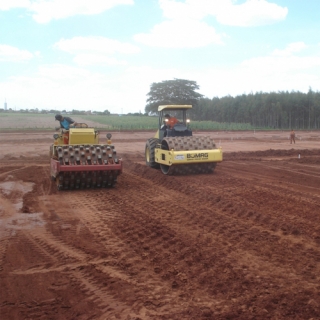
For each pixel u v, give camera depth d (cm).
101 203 967
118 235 701
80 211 886
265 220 774
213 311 417
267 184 1203
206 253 593
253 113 7706
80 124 1306
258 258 570
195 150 1367
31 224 778
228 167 1661
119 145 2917
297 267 535
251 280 492
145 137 3719
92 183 1152
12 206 939
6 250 624
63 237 691
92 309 428
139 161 2000
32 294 466
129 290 474
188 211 860
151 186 1211
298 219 777
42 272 533
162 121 1583
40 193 1103
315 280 492
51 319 407
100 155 1142
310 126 7231
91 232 721
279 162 1869
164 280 504
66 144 1256
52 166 1221
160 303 439
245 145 3066
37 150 2484
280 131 5341
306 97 7206
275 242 641
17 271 538
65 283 497
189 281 497
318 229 707
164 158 1398
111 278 511
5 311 423
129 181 1316
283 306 424
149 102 7231
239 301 438
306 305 424
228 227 731
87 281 503
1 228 750
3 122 6500
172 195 1056
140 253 605
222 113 8344
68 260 579
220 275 511
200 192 1058
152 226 747
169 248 623
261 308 420
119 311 423
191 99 7100
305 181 1274
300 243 634
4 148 2588
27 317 411
